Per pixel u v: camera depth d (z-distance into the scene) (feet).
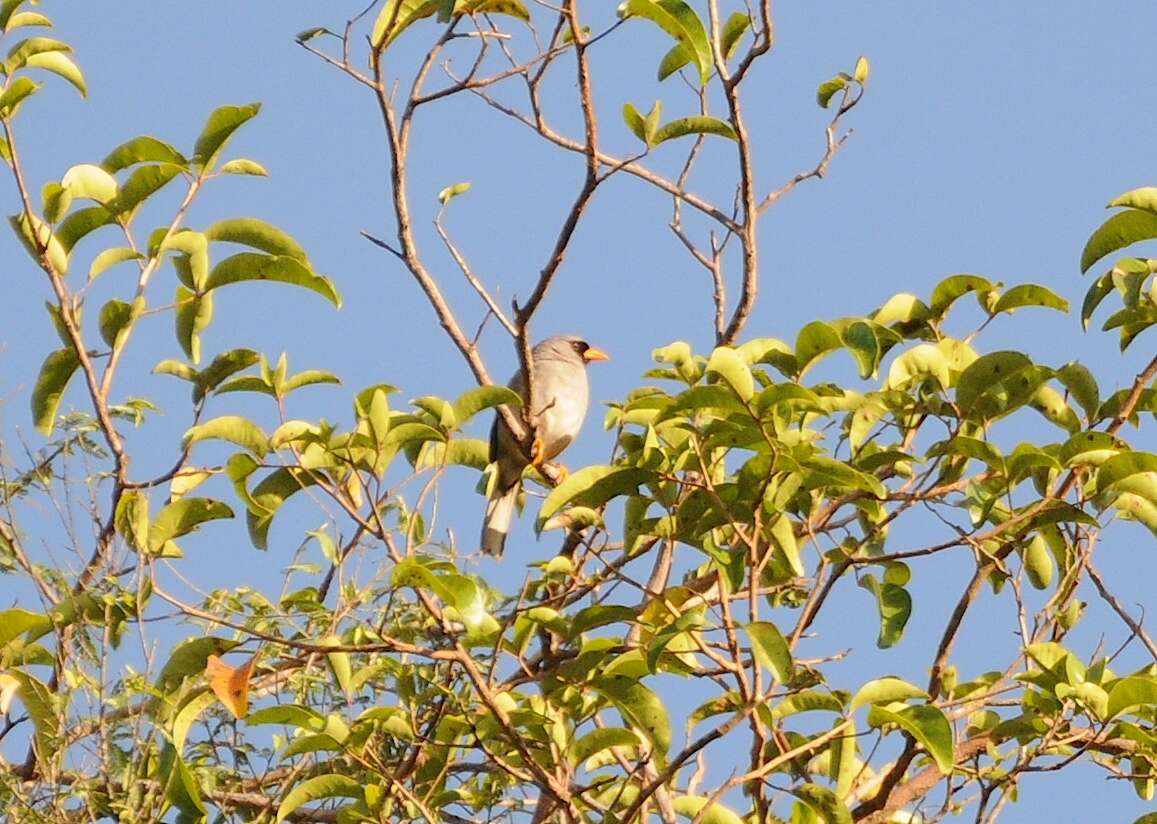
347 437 31.45
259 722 31.81
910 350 33.99
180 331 35.83
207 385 34.96
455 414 32.32
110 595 33.71
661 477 31.55
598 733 32.55
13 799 32.83
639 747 33.76
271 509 33.88
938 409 34.04
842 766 33.47
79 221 34.81
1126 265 34.60
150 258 35.19
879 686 30.63
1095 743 31.83
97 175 34.86
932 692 35.29
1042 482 34.83
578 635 32.63
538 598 36.94
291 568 36.29
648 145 36.06
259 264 35.45
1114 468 32.48
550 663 34.81
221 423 31.96
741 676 30.58
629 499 32.53
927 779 34.94
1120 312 34.96
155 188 34.81
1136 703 30.76
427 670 33.73
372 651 30.96
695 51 34.55
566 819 32.48
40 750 32.86
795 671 32.50
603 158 36.09
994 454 32.71
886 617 33.14
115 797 32.35
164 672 32.81
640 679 33.76
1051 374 33.01
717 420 30.14
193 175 35.58
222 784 36.19
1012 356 32.73
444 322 36.91
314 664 35.40
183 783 30.04
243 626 33.47
